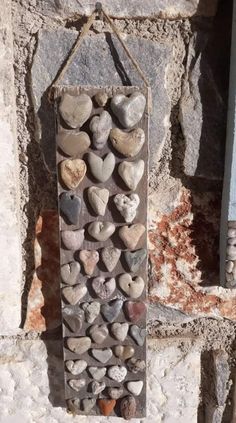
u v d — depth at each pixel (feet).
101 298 2.48
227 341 2.75
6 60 2.34
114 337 2.52
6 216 2.51
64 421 2.79
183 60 2.38
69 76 2.38
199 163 2.46
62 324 2.56
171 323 2.71
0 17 2.28
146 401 2.70
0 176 2.46
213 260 2.58
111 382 2.58
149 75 2.38
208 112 2.40
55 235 2.57
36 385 2.75
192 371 2.75
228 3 2.30
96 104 2.27
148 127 2.30
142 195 2.35
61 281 2.47
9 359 2.72
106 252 2.42
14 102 2.43
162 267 2.59
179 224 2.55
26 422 2.79
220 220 2.52
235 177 2.28
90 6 2.32
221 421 2.84
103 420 2.79
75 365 2.56
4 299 2.62
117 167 2.33
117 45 2.35
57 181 2.37
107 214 2.38
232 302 2.63
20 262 2.61
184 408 2.79
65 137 2.29
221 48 2.34
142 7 2.32
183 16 2.32
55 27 2.37
